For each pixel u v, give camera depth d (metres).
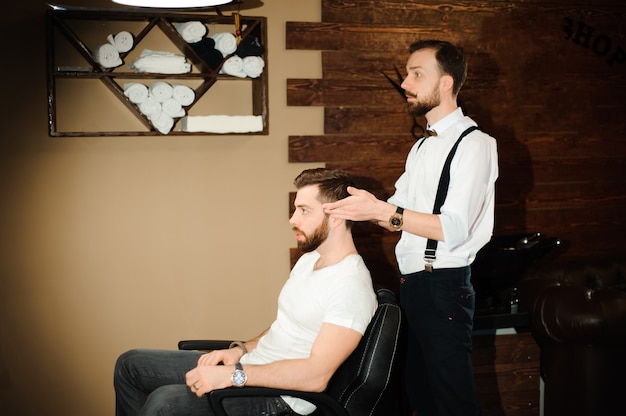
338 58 3.41
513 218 3.72
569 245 3.82
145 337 3.35
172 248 3.33
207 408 2.19
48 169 3.17
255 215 3.40
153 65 3.06
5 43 3.08
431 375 2.46
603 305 2.91
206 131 3.18
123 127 3.25
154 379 2.47
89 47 3.20
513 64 3.63
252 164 3.37
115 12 3.08
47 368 3.27
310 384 2.11
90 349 3.30
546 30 3.65
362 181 3.48
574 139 3.76
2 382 3.23
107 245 3.26
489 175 2.43
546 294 3.09
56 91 3.17
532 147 3.71
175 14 3.12
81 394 3.31
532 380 3.18
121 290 3.30
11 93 3.10
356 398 2.18
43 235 3.20
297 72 3.39
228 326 3.43
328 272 2.26
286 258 3.45
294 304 2.32
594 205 3.83
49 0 3.11
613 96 3.80
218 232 3.37
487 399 3.15
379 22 3.44
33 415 3.27
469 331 2.46
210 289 3.39
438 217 2.29
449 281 2.42
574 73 3.72
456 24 3.53
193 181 3.32
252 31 3.30
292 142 3.38
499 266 3.07
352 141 3.45
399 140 3.50
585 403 3.04
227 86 3.37
